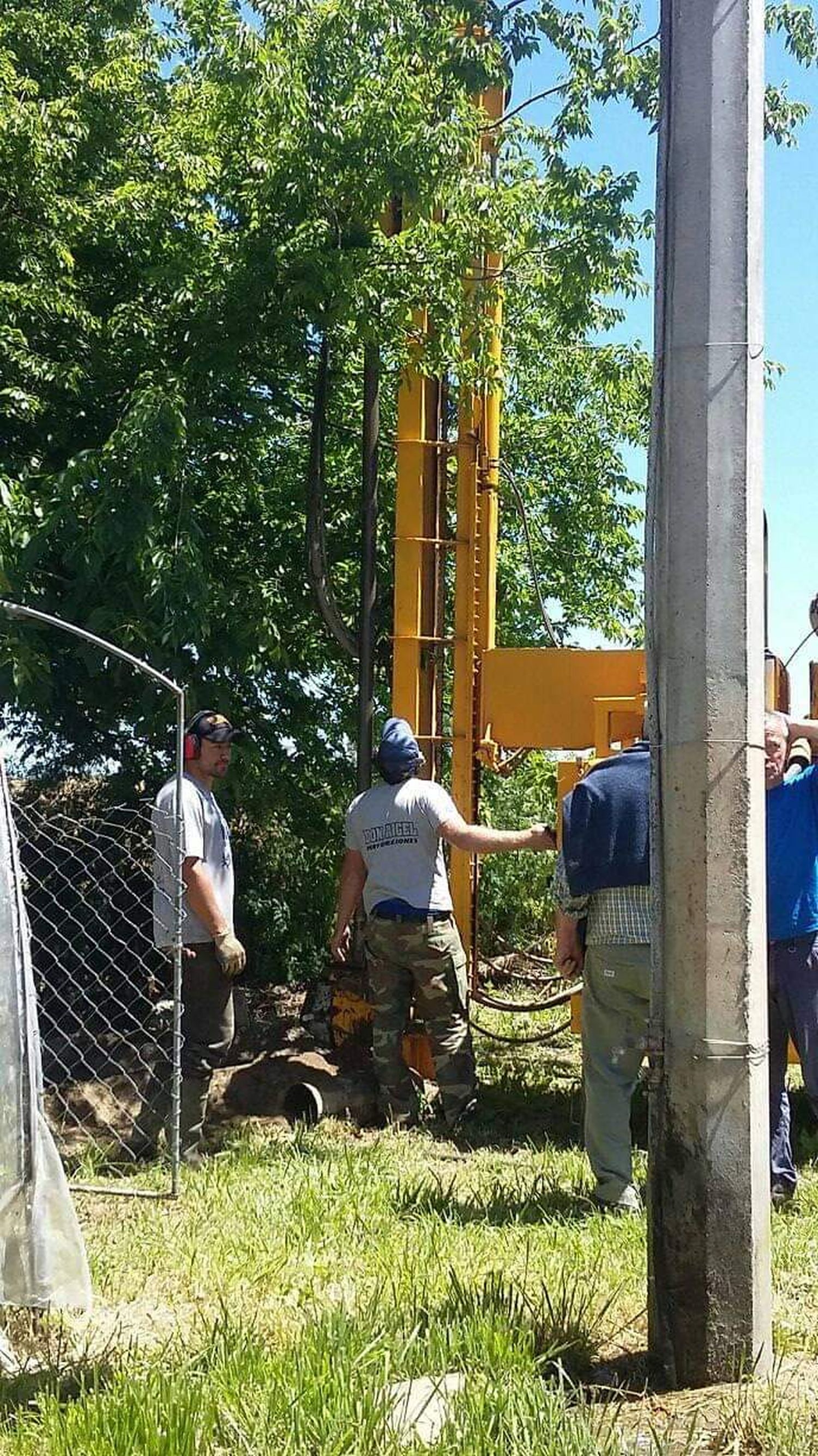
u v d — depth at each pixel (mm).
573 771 7441
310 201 8422
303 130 8203
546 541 14516
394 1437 3205
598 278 8984
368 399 8969
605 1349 3943
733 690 3678
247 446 9992
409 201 8367
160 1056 7809
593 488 14570
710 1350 3639
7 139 8773
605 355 13531
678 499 3730
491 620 8508
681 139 3740
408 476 8320
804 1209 5516
